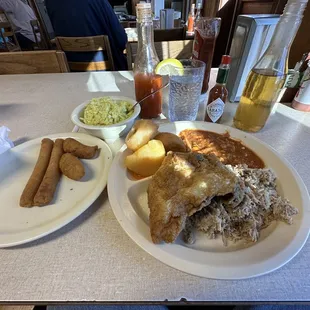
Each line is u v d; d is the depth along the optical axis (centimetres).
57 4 170
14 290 36
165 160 51
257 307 53
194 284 36
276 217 45
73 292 35
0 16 284
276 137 72
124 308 54
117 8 425
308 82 80
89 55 168
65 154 60
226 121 82
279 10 137
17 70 131
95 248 42
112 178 53
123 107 71
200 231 44
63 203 49
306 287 35
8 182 56
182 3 389
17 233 42
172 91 75
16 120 85
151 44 77
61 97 102
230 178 44
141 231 42
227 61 66
